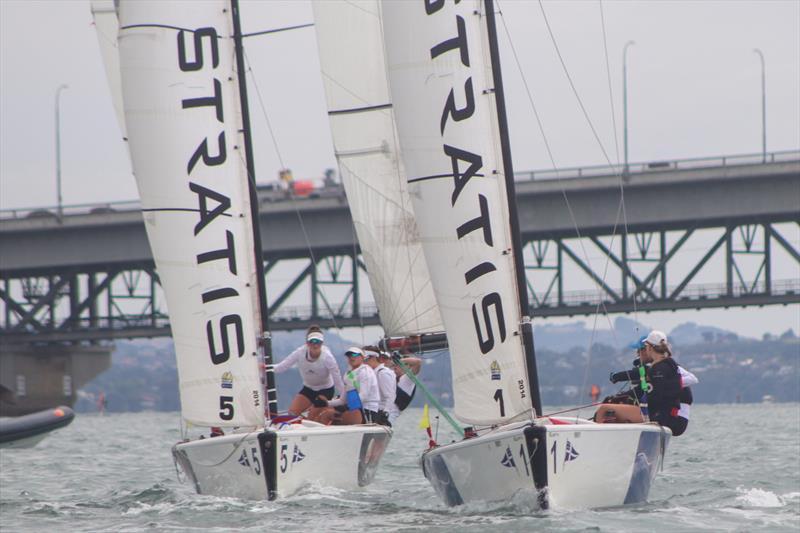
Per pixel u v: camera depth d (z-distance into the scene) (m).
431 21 63.66
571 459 61.78
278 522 64.12
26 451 141.12
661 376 69.31
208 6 74.31
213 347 72.44
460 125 63.12
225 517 66.25
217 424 72.56
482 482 63.88
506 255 62.72
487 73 63.84
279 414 75.50
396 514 65.88
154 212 73.12
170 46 73.44
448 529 59.06
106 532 62.75
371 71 87.69
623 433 63.34
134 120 73.50
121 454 133.75
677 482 84.69
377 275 87.81
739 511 66.00
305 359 78.69
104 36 80.25
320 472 72.94
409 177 64.50
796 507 68.25
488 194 62.78
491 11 64.00
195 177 72.81
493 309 62.50
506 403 62.44
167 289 73.19
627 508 65.50
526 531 57.97
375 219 87.69
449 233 63.31
